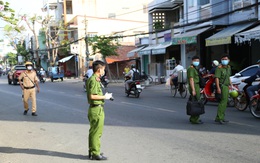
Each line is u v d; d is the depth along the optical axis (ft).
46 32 172.45
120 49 144.15
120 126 30.94
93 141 20.26
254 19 61.98
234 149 21.76
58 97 60.95
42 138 27.04
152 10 104.99
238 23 67.10
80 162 20.03
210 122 31.91
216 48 76.54
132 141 24.85
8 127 32.19
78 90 78.43
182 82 56.18
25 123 34.24
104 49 111.14
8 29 22.68
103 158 20.30
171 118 34.76
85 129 30.25
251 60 68.69
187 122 32.19
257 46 66.64
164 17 107.55
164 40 97.09
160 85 86.17
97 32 156.66
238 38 57.72
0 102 54.44
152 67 105.29
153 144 23.73
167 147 22.76
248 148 21.91
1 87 92.27
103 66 20.49
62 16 178.81
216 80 30.94
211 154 20.72
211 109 40.93
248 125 30.07
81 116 37.91
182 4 94.07
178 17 102.78
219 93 30.86
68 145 24.43
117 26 158.71
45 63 212.43
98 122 20.11
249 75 45.60
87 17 155.22
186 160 19.60
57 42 176.65
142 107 44.32
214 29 73.15
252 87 35.96
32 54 225.15
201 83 31.48
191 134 26.63
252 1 61.62
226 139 24.64
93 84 19.89
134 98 57.21
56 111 42.57
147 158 20.29
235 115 36.22
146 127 30.07
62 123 33.68
